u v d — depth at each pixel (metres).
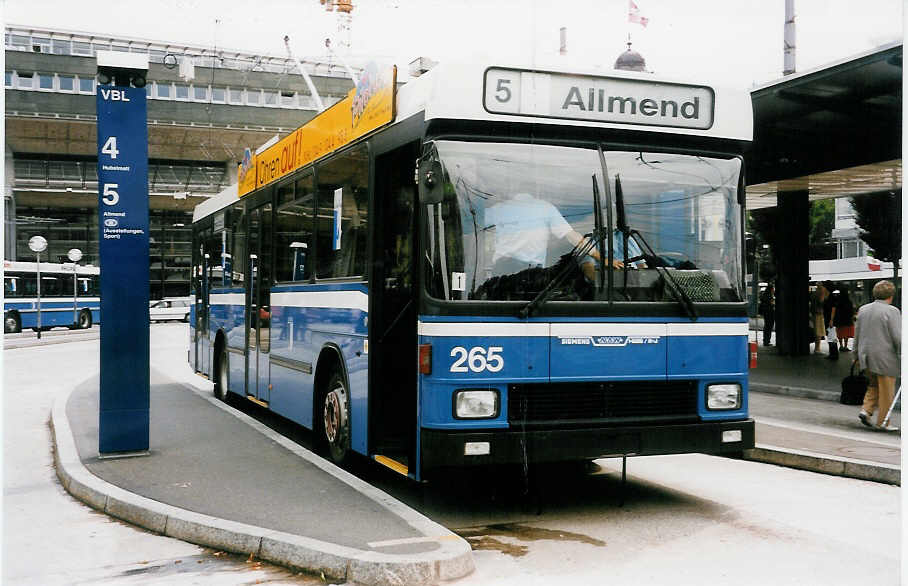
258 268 10.75
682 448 6.30
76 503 7.00
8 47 56.12
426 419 5.98
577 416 6.14
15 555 5.61
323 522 5.75
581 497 7.16
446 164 6.05
